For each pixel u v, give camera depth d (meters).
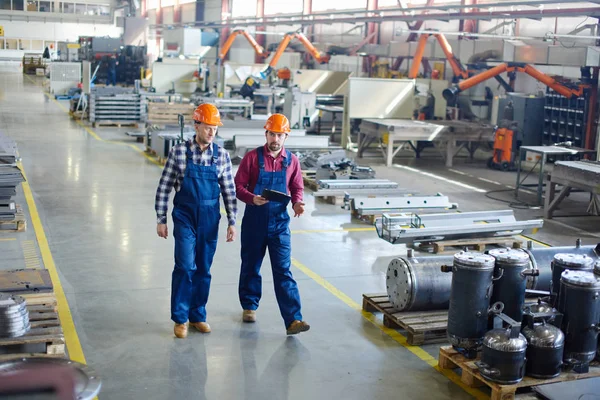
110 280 5.80
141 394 3.86
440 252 6.98
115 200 8.91
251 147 11.95
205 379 4.07
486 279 4.03
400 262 4.85
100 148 13.25
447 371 4.32
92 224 7.66
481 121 15.21
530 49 12.12
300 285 5.89
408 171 12.27
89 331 4.71
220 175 4.60
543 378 3.88
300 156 11.41
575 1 11.04
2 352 4.03
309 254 6.85
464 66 15.63
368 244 7.31
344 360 4.43
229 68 19.72
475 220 7.27
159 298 5.43
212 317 5.06
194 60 19.44
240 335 4.75
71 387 1.47
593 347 3.99
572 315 3.94
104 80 26.52
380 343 4.73
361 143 13.64
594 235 8.12
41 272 5.08
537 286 5.05
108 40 27.38
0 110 18.97
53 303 4.64
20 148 12.74
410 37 19.20
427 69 18.09
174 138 11.59
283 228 4.66
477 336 4.09
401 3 19.62
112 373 4.10
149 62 26.23
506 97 13.52
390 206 8.35
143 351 4.43
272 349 4.55
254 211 4.63
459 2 17.00
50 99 22.70
